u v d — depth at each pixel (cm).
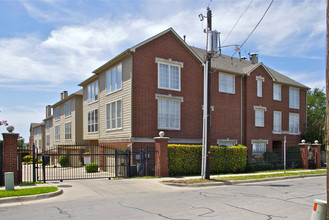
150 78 2078
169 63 2181
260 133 2727
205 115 1576
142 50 2053
